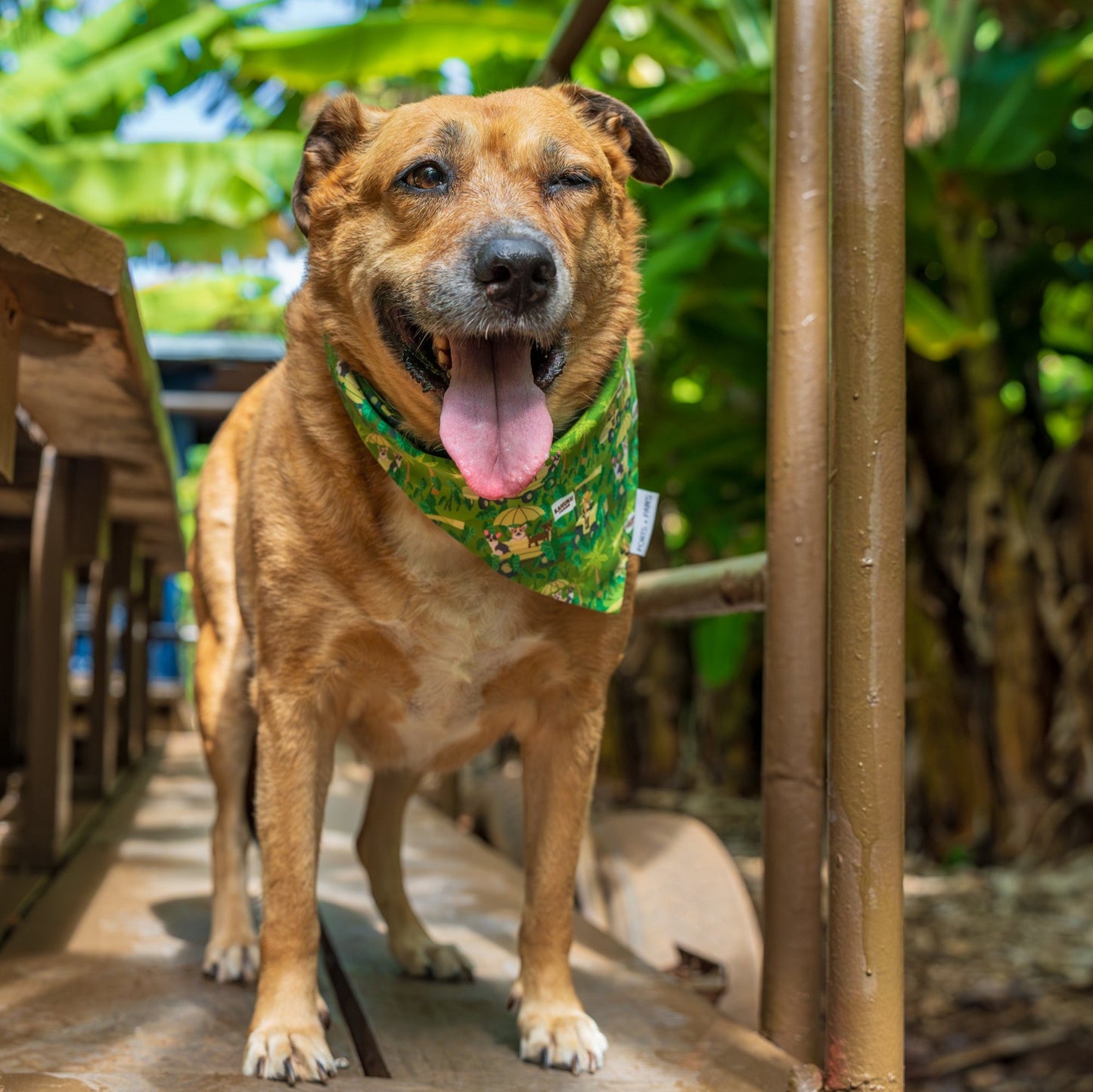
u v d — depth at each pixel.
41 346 2.20
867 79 1.78
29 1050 1.84
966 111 5.57
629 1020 2.09
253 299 8.10
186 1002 2.10
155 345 5.18
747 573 2.25
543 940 1.97
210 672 2.50
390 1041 1.97
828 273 2.08
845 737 1.75
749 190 5.56
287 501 1.91
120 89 6.86
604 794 9.00
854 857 1.73
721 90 4.96
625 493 1.97
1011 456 6.83
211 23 7.03
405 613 1.91
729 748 9.36
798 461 2.06
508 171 1.93
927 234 6.06
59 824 3.17
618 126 2.21
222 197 6.48
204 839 3.71
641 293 2.17
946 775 6.80
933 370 6.80
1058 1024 4.57
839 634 1.77
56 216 1.79
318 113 2.08
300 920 1.86
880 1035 1.71
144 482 3.60
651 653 9.32
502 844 3.96
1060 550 6.76
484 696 2.04
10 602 4.66
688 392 9.48
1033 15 6.22
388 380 1.94
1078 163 5.98
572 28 2.84
